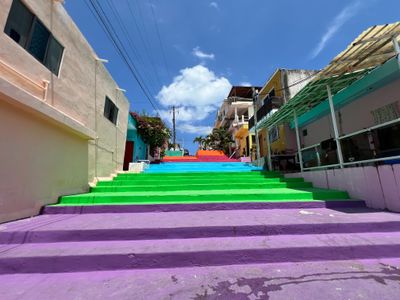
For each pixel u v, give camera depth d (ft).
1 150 11.49
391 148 14.52
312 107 27.20
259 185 20.65
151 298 6.64
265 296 6.66
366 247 9.20
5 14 11.82
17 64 12.62
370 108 20.48
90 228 10.41
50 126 15.48
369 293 6.68
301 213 13.29
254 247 9.07
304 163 24.59
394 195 13.25
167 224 11.04
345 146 18.11
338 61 16.19
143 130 45.11
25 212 13.00
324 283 7.30
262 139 46.01
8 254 8.55
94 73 22.58
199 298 6.62
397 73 16.53
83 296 6.76
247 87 79.30
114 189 20.13
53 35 15.96
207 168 35.42
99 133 23.49
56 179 16.03
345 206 14.99
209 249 8.91
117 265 8.50
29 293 6.91
